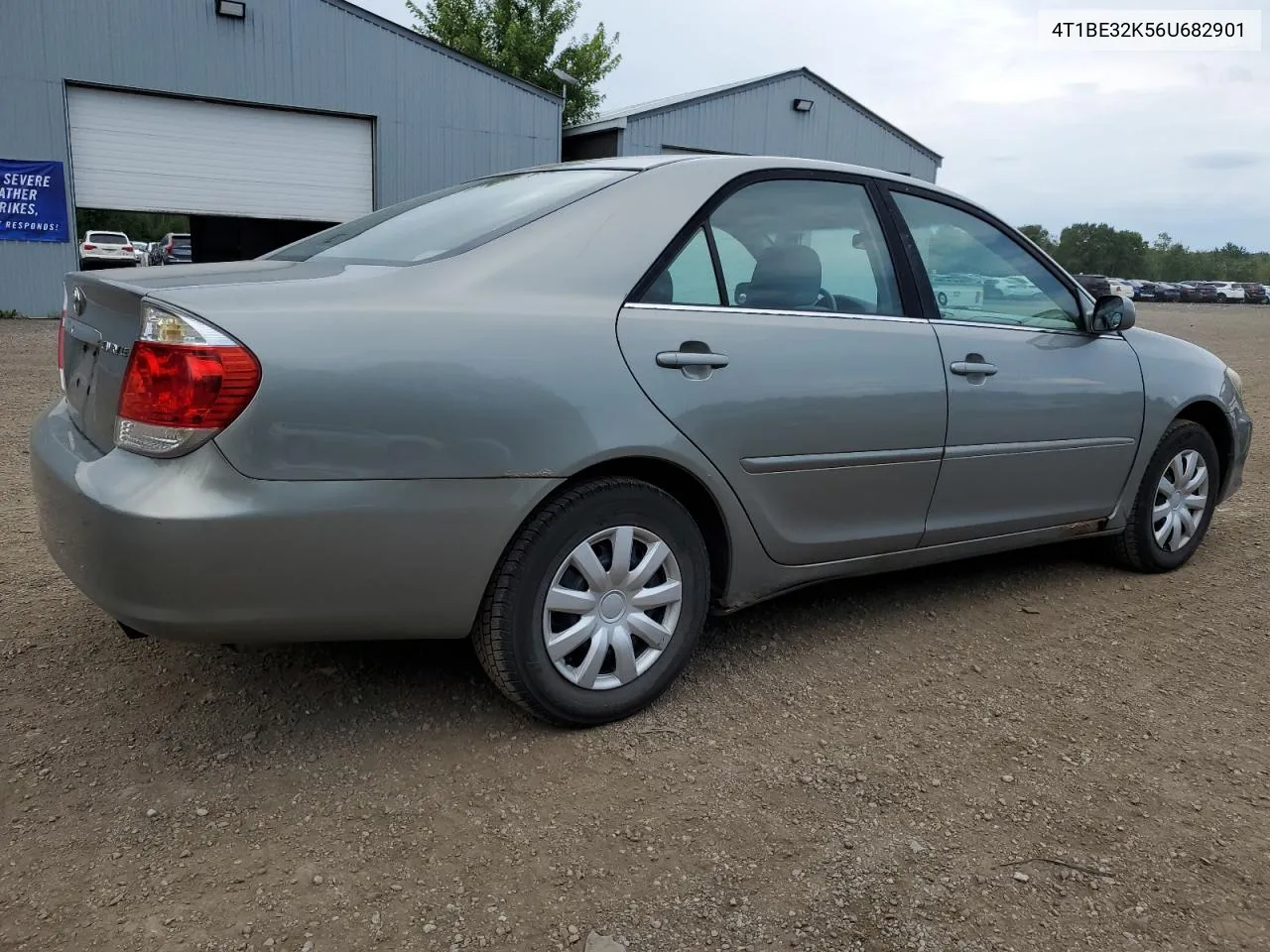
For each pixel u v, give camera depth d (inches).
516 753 101.8
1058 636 138.8
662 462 106.2
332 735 104.0
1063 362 146.6
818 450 118.4
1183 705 118.2
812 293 121.9
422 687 115.2
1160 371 161.2
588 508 101.4
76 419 101.3
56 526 91.5
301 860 83.5
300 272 101.0
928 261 136.3
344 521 87.7
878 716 112.6
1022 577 164.7
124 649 122.3
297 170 707.4
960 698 117.9
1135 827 92.4
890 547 131.2
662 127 818.8
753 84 858.1
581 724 106.4
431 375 90.4
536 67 1198.3
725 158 121.1
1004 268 146.1
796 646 131.9
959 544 140.0
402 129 735.7
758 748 104.5
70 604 135.9
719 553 117.3
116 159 643.5
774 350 114.3
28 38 599.5
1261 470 262.8
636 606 108.0
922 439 128.3
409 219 121.6
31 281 624.7
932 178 1000.2
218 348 82.8
